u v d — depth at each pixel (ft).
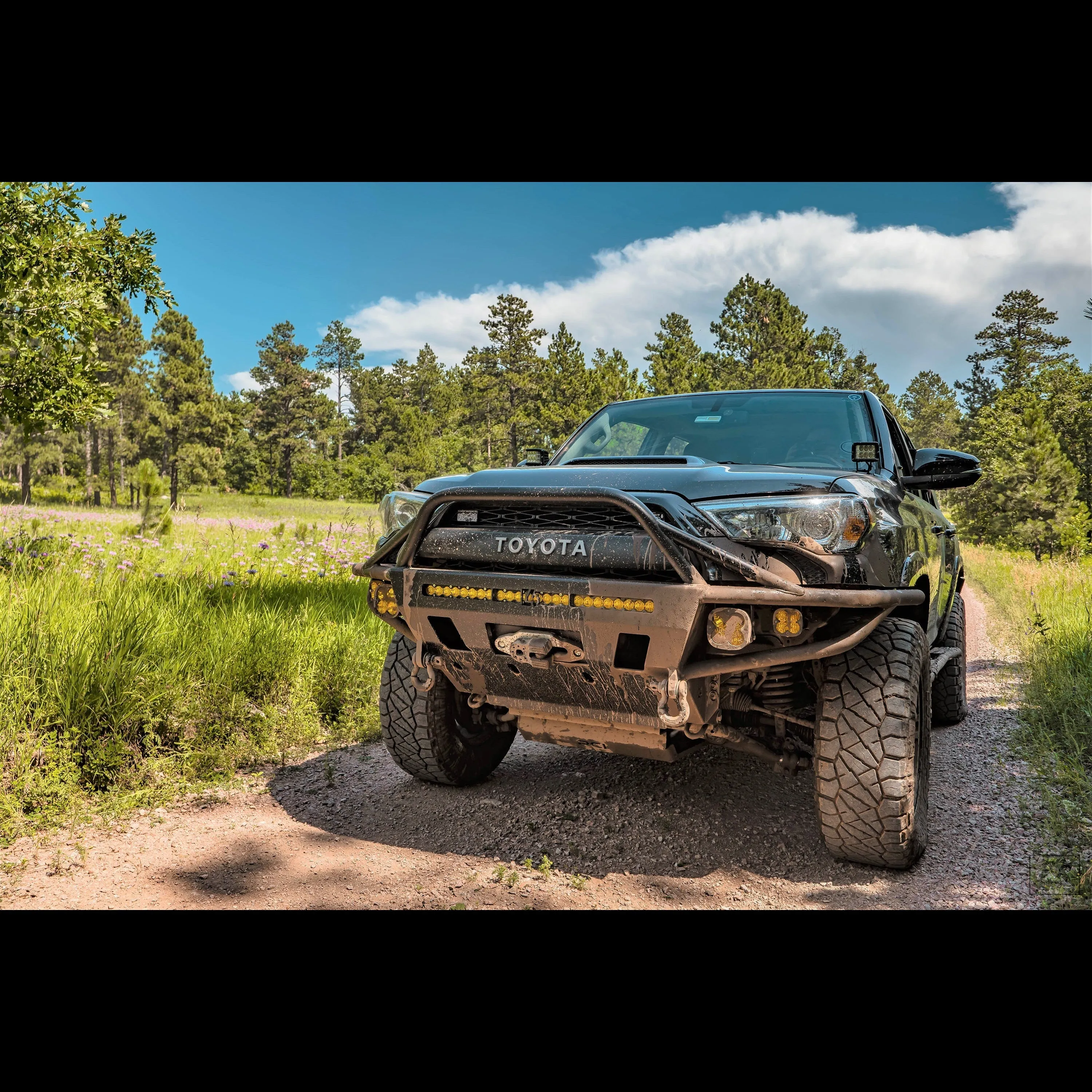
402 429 398.42
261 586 25.04
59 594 18.83
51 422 29.25
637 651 9.43
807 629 9.25
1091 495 126.31
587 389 192.75
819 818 9.95
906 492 13.21
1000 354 279.90
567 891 9.61
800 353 220.02
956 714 16.92
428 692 11.96
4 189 25.61
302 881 9.79
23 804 11.28
